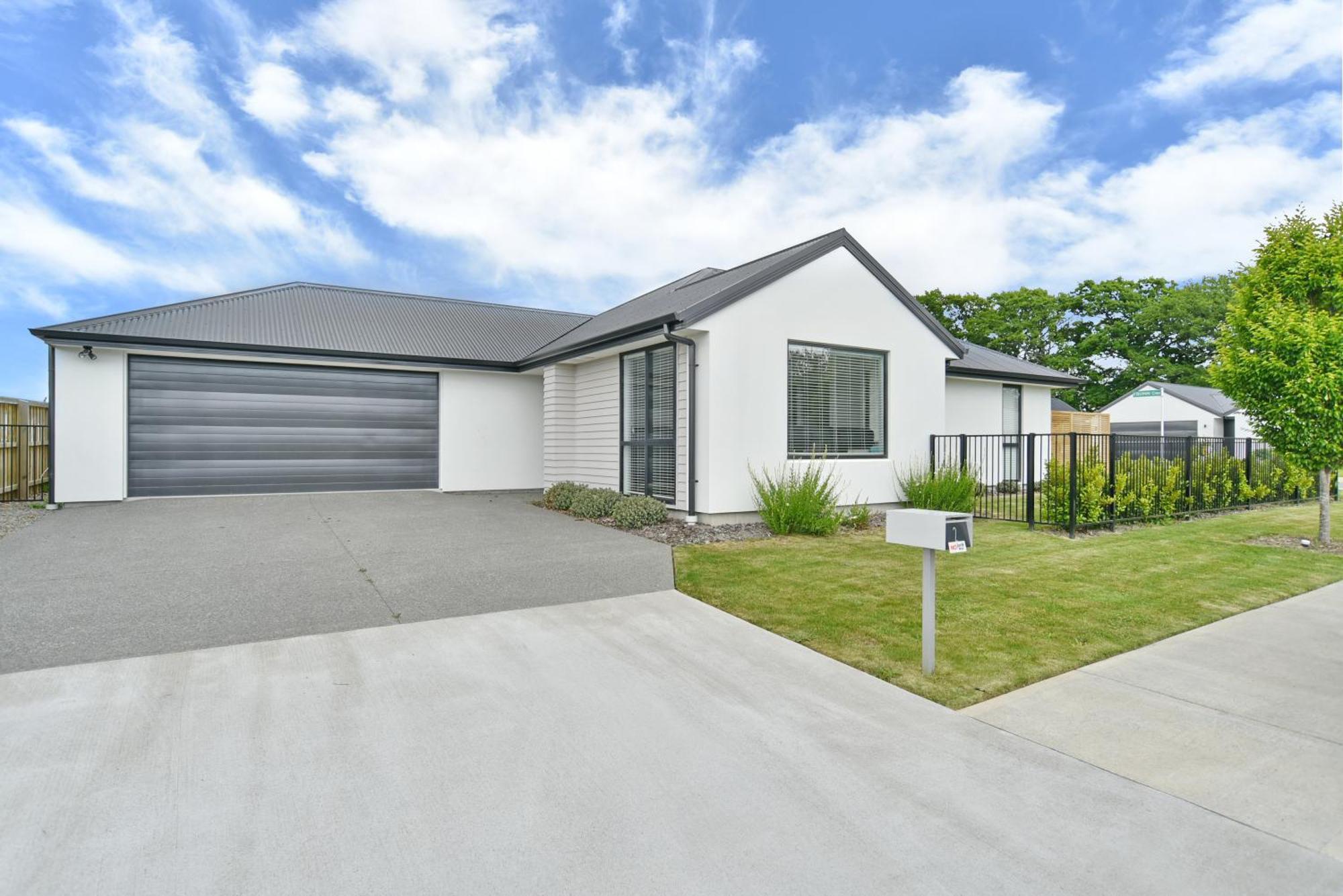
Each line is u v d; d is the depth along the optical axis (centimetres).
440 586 534
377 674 352
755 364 888
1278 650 400
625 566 616
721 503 857
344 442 1224
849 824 224
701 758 269
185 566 593
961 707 320
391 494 1222
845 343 980
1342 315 769
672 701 325
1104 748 279
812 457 947
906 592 530
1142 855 207
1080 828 222
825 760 268
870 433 1022
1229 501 1113
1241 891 191
